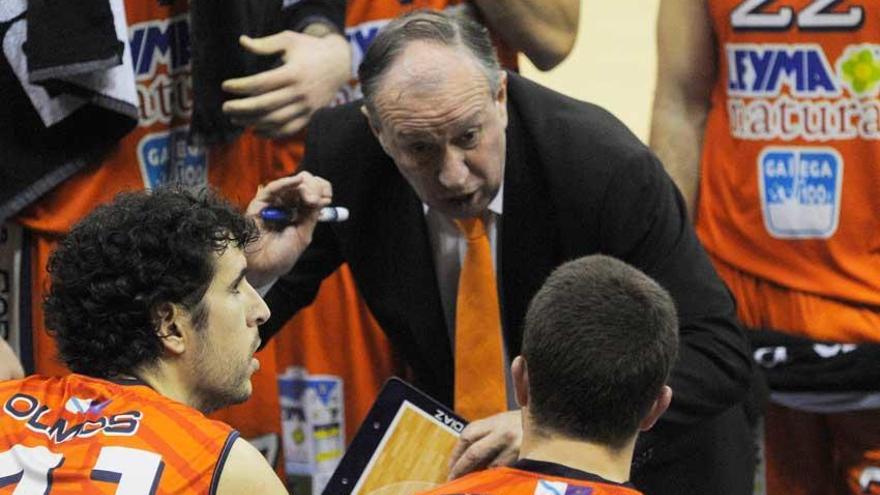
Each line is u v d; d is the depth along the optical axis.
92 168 12.01
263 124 11.70
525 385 7.46
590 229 9.66
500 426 9.01
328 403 12.72
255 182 12.48
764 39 12.40
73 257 7.69
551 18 12.58
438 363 10.51
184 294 7.64
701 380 9.57
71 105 11.54
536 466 7.08
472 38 9.20
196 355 7.74
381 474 9.55
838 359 12.21
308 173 9.99
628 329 7.20
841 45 12.22
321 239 10.67
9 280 12.02
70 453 7.12
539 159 9.73
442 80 8.98
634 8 22.81
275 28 11.88
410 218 10.12
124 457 7.07
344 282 12.51
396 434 9.60
